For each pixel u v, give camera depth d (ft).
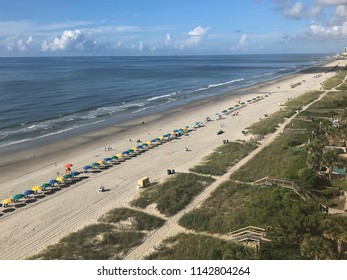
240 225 104.47
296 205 95.40
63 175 157.58
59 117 279.28
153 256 93.25
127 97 386.32
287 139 192.95
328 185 130.21
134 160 176.04
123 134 226.58
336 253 76.43
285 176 133.90
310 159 134.00
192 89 454.40
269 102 327.88
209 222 109.60
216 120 259.60
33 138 219.61
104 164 170.50
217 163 163.12
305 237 79.00
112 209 123.34
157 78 612.29
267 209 103.55
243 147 185.68
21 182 150.82
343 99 279.49
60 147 200.64
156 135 222.48
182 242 99.25
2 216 120.98
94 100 362.74
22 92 411.75
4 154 188.96
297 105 291.99
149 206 124.16
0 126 247.91
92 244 100.89
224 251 89.35
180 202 124.57
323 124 205.36
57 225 114.11
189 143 202.80
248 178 142.92
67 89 444.55
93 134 227.61
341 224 79.36
